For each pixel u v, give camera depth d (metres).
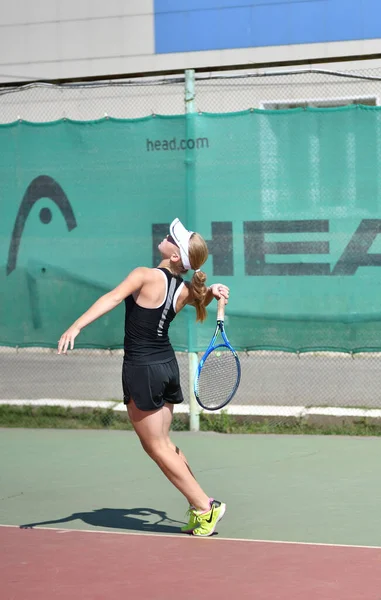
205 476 10.74
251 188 13.16
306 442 12.46
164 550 8.00
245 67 12.95
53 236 13.98
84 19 22.70
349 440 12.54
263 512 9.20
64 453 12.17
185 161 13.35
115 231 13.72
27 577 7.32
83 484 10.55
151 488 10.31
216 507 8.42
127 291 8.09
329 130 12.86
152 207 13.55
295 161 12.98
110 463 11.56
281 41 21.27
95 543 8.25
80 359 19.61
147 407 8.27
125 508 9.49
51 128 13.90
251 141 13.12
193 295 8.41
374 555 7.75
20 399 15.18
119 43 22.45
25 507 9.59
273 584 7.04
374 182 12.73
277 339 13.14
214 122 13.23
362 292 12.84
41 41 23.14
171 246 8.42
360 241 12.81
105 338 13.78
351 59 12.47
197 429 13.34
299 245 13.01
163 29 22.09
